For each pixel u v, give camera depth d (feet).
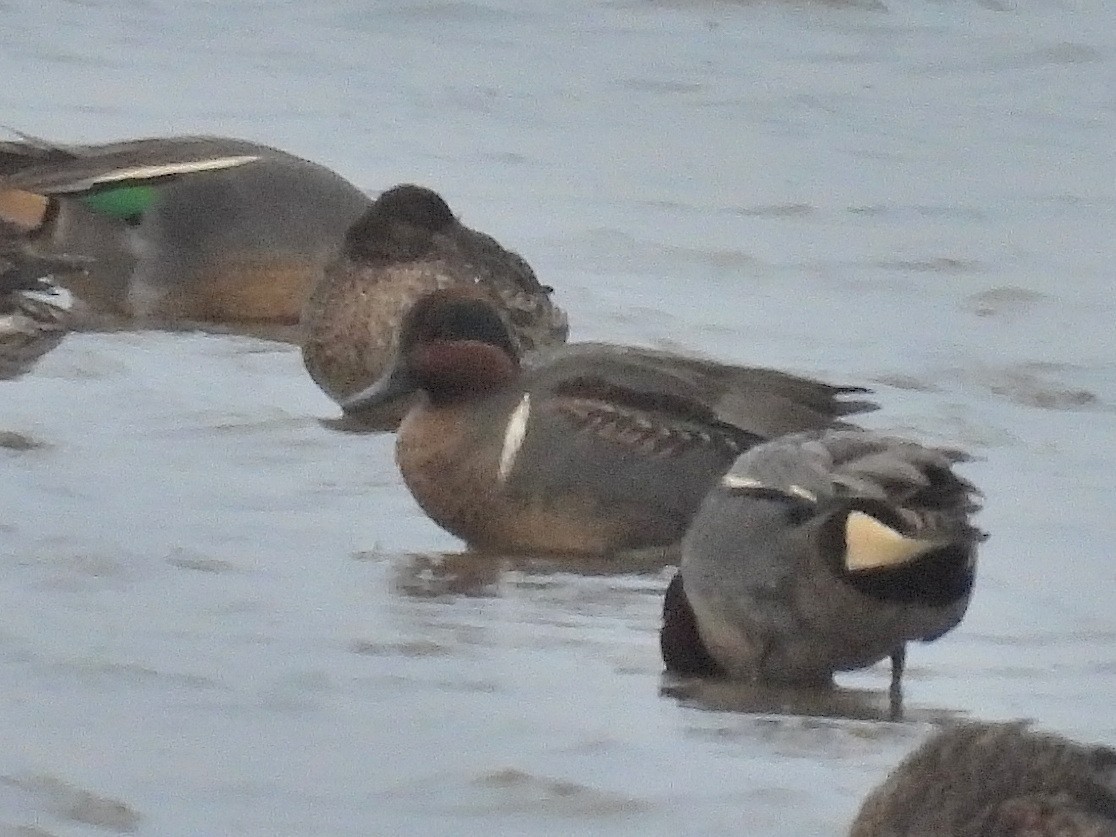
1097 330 61.36
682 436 45.42
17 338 54.34
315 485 47.32
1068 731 35.50
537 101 85.81
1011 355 58.49
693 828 30.86
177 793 31.37
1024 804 25.34
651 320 60.75
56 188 62.90
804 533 37.29
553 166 77.20
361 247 55.57
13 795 30.96
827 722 35.76
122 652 36.40
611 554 45.57
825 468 37.58
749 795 32.01
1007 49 95.40
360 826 30.60
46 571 40.04
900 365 57.52
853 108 86.94
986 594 41.96
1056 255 69.10
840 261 67.41
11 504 43.83
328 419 52.16
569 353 46.44
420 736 33.76
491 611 40.50
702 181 76.07
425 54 91.86
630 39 95.20
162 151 63.72
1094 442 51.80
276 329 62.59
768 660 37.88
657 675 37.78
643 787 32.14
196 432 49.96
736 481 38.09
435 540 45.50
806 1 99.55
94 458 47.42
